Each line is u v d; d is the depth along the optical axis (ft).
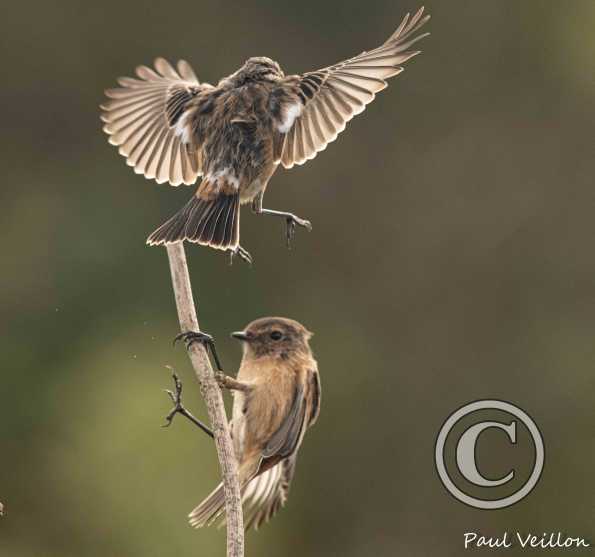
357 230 61.16
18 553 49.42
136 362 53.93
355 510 54.49
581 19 63.36
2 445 51.83
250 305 57.21
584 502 52.44
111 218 58.29
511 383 58.90
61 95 61.36
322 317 59.06
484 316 60.34
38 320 55.57
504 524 52.24
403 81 63.31
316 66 62.59
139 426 50.83
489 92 63.57
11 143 60.49
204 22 62.59
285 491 27.86
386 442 56.85
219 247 25.86
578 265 60.90
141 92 28.02
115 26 62.08
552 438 56.29
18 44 61.26
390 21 62.90
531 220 61.67
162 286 56.59
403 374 59.06
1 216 58.49
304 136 27.17
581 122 63.00
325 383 57.52
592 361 58.65
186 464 50.21
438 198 62.03
